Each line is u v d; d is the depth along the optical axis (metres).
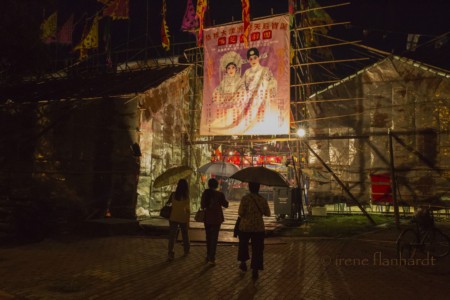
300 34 17.11
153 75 16.78
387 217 15.41
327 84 18.83
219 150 21.47
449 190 15.02
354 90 16.78
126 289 6.07
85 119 14.35
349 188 16.38
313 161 16.94
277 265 7.82
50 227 11.99
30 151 14.77
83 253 8.87
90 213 13.68
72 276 6.77
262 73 15.37
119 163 13.80
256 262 6.77
